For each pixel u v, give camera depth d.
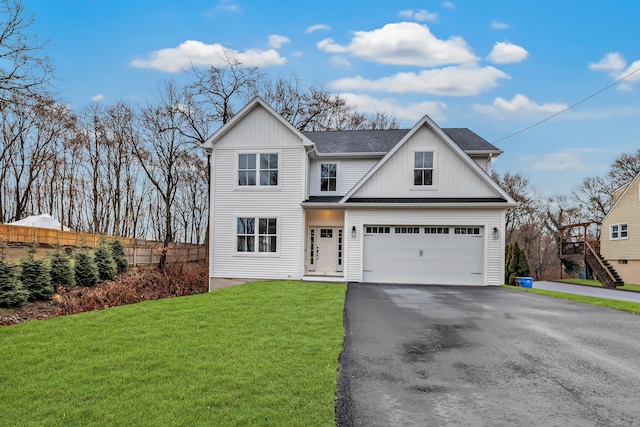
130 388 4.56
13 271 11.99
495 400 4.37
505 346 6.44
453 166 16.25
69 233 20.62
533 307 10.11
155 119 29.73
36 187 32.50
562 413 4.07
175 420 3.79
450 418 3.93
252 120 16.91
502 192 15.65
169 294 20.75
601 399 4.42
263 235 16.67
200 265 30.33
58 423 3.80
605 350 6.25
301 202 16.41
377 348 6.27
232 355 5.67
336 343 6.30
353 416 3.94
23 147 30.42
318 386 4.57
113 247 20.88
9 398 4.36
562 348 6.35
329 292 11.96
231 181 16.91
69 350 5.99
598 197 39.38
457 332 7.33
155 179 34.34
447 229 15.75
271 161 16.81
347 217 16.11
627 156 36.53
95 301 14.83
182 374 4.95
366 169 18.02
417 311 9.35
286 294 11.34
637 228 22.39
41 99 14.60
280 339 6.50
